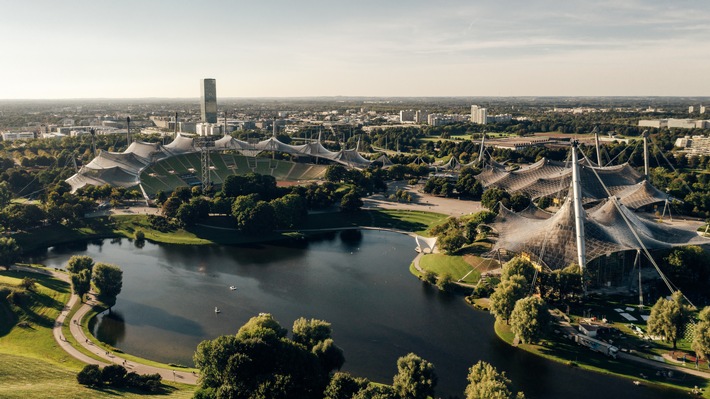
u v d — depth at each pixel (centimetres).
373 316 17750
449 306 18612
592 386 13288
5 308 16588
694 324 15150
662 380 13462
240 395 10912
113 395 11381
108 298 18688
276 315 17788
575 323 16588
